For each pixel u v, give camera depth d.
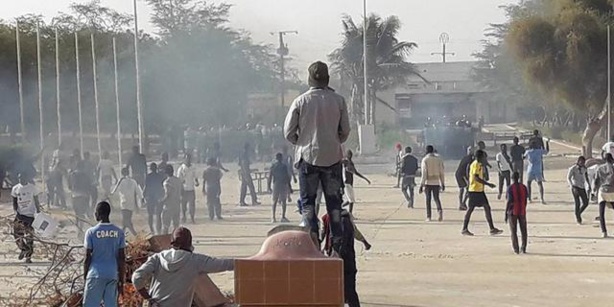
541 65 51.03
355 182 39.56
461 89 107.44
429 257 18.33
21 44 55.06
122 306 10.86
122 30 63.28
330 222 7.95
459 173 27.45
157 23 67.81
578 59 50.31
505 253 18.70
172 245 8.88
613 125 50.84
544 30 51.06
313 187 7.80
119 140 40.47
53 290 11.50
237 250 19.38
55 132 54.22
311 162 7.75
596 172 21.23
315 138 7.74
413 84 107.50
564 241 20.36
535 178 29.45
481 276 16.12
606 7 53.00
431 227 23.42
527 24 51.28
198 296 9.95
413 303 13.86
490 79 99.81
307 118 7.75
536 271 16.56
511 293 14.57
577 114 62.25
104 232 10.52
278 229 7.08
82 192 22.23
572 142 69.94
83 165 23.50
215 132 53.47
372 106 78.81
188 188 25.02
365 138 50.97
